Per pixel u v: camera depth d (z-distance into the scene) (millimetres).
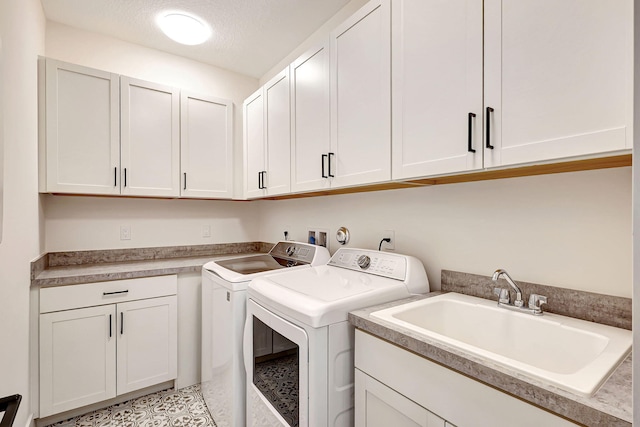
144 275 2084
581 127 803
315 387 1108
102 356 1957
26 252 1628
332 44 1632
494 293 1310
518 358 1111
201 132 2529
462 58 1062
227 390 1659
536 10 886
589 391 637
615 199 1018
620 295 1007
